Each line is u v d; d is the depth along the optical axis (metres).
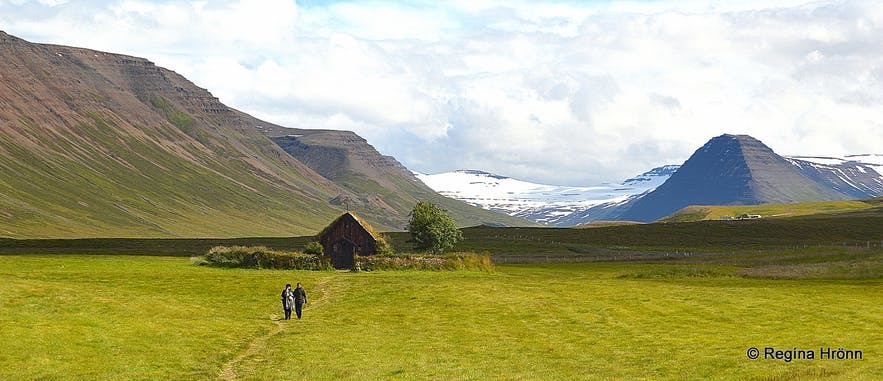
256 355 46.34
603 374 39.97
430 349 47.81
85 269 96.00
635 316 60.66
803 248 157.88
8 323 49.38
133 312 59.28
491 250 180.75
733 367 41.16
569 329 55.28
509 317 61.09
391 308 67.00
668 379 38.53
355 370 41.44
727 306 64.94
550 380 38.50
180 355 45.03
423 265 110.31
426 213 143.12
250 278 89.88
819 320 57.25
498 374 40.19
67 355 42.78
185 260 117.88
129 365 41.75
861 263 105.62
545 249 184.38
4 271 89.69
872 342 48.00
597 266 125.69
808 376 37.47
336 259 120.31
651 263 133.00
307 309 67.62
